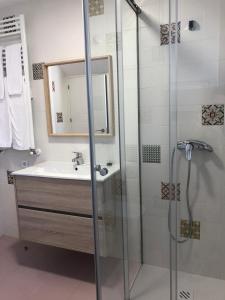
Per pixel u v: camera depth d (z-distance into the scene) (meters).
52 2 2.22
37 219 2.07
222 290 1.84
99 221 1.44
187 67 1.79
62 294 1.88
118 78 1.59
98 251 1.46
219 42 1.69
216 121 1.78
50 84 2.34
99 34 1.36
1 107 2.45
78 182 1.88
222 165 1.81
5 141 2.48
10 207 2.75
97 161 1.38
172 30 1.73
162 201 1.91
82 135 2.27
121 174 1.68
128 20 1.67
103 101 1.43
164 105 1.85
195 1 1.70
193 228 1.95
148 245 1.96
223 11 1.66
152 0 1.76
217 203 1.86
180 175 1.91
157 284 1.84
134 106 1.82
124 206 1.75
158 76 1.83
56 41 2.26
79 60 2.18
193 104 1.81
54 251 2.47
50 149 2.45
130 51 1.72
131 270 1.86
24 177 2.07
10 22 2.34
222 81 1.73
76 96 2.26
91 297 1.84
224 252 1.90
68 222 1.96
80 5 2.12
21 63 2.32
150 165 1.93
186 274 2.01
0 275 2.12
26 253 2.45
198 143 1.80
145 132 1.92
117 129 1.60
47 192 2.00
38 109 2.43
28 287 1.97
